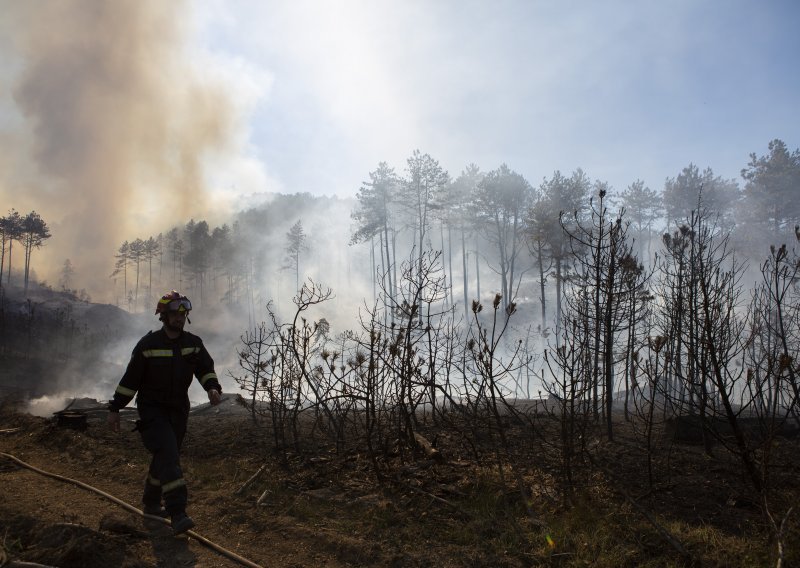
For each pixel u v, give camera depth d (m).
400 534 4.48
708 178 49.88
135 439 8.19
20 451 7.30
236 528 4.65
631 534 4.45
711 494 5.68
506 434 8.14
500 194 48.75
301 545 4.32
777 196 45.06
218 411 13.33
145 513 4.76
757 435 7.32
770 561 3.92
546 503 5.14
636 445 7.84
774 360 5.09
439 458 6.50
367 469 6.29
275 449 7.47
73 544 3.58
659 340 5.94
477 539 4.38
